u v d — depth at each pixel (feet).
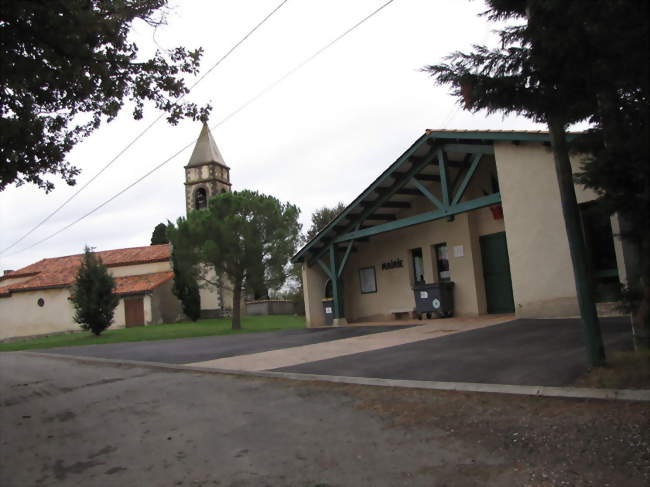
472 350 26.55
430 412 17.21
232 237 72.08
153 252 123.54
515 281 37.45
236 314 78.69
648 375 16.56
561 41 13.05
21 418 23.09
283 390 23.07
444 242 51.62
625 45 11.28
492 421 15.55
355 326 52.60
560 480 11.32
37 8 23.99
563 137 18.75
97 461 15.84
